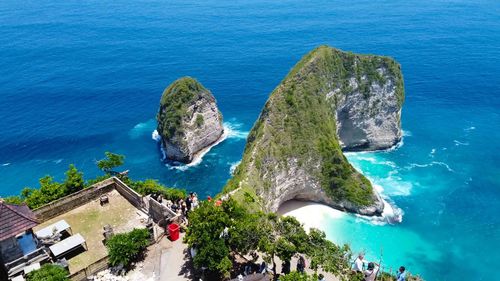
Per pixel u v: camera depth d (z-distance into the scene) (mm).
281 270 35438
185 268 34219
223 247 32312
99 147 108688
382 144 108938
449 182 94688
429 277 67688
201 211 34125
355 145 108125
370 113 105000
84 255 35562
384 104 106000
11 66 178625
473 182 94875
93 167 99438
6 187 91812
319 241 35781
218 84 153000
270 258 33812
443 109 133125
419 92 146500
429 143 112188
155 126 120625
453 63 175500
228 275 31797
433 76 161125
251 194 66250
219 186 92250
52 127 120000
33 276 30422
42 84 156250
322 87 94500
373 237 76375
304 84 91562
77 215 40844
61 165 100500
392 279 35000
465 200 88250
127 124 122188
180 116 100000
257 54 189250
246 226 33812
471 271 69438
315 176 85125
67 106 135750
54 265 31953
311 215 81938
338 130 103250
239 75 162125
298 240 34969
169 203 43562
